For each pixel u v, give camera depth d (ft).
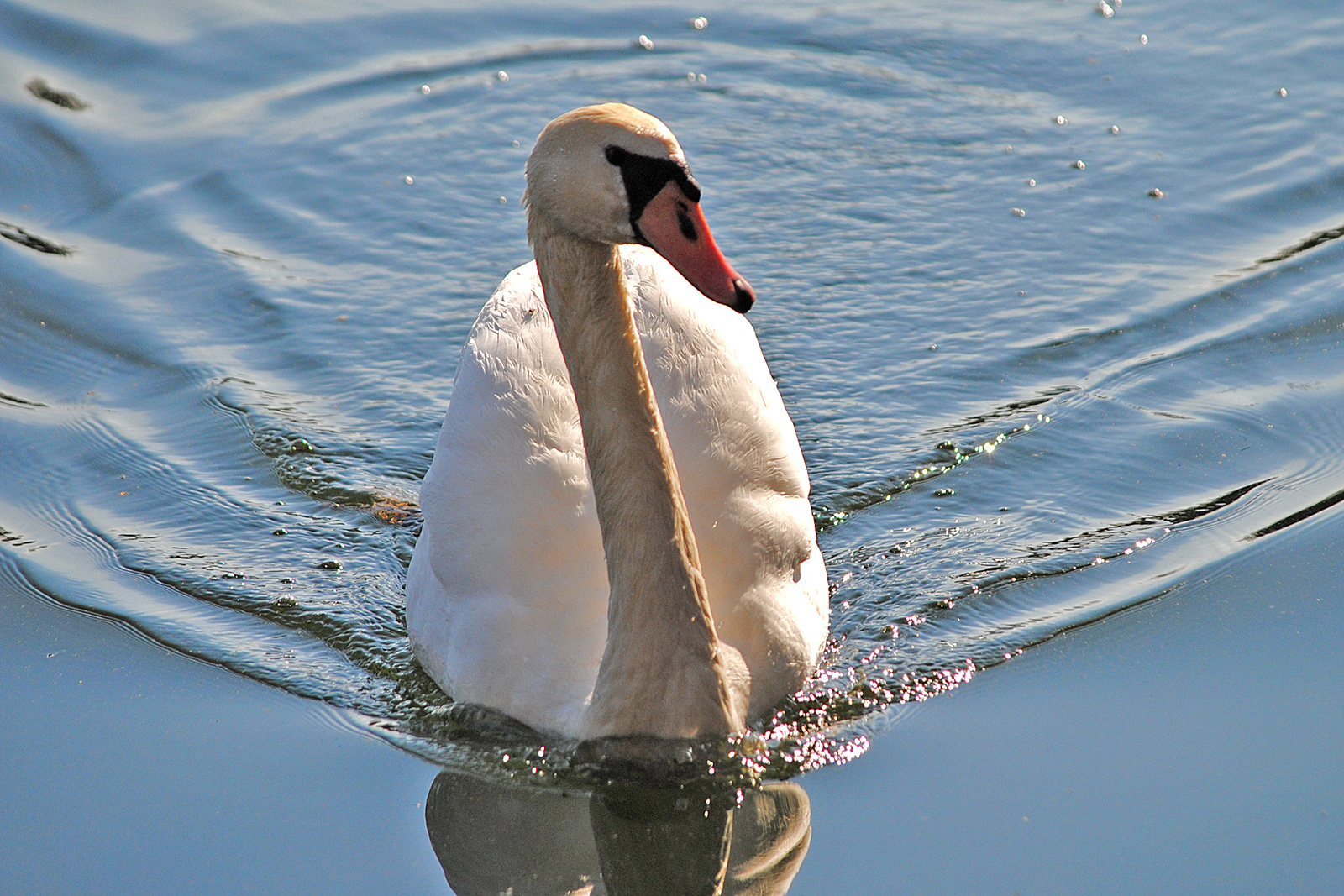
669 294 32.81
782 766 29.09
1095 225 49.24
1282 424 39.40
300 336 45.37
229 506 38.45
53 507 38.22
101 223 50.60
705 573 30.30
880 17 62.49
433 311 46.50
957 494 38.17
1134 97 56.44
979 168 52.70
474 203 51.78
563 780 28.84
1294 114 54.60
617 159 24.62
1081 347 43.50
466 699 31.07
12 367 43.83
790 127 55.36
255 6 63.10
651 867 26.86
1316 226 48.21
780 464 32.27
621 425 26.53
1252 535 35.12
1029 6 63.31
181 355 44.42
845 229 49.60
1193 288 45.62
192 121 55.98
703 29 62.03
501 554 31.09
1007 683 31.09
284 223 50.83
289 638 33.76
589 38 61.67
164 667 32.42
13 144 53.93
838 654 32.68
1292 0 62.59
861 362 43.55
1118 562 34.88
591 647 30.01
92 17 61.11
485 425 32.01
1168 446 39.11
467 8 63.52
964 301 45.88
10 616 33.96
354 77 58.90
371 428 41.52
